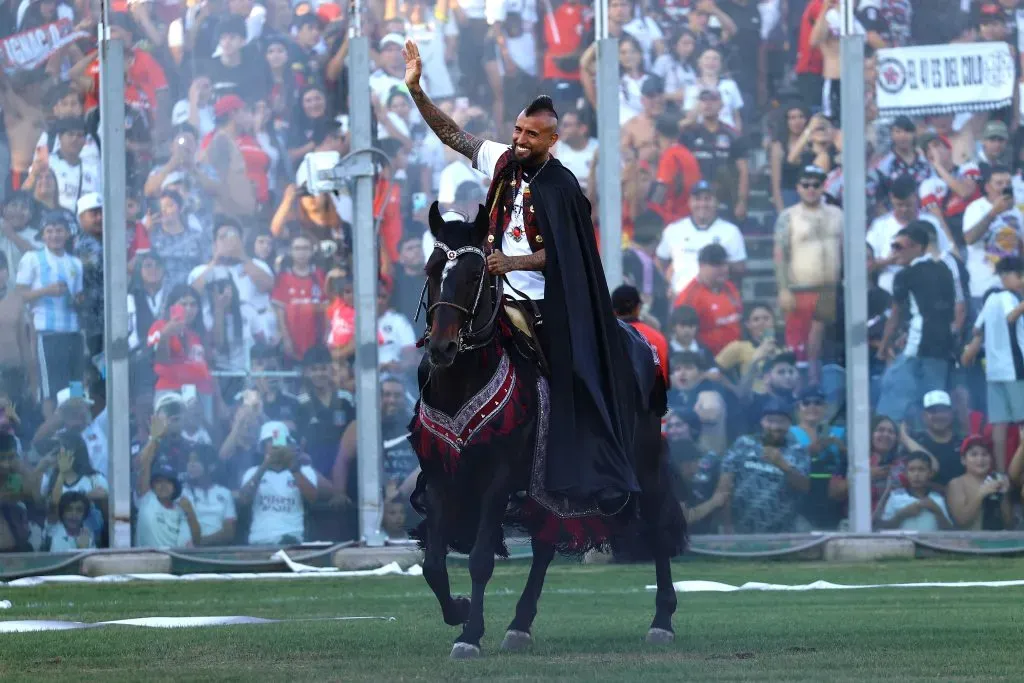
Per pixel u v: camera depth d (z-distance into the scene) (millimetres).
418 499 24359
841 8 53875
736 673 19906
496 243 24406
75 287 50875
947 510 54125
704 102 54062
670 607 26281
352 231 52250
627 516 25594
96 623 30609
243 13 52125
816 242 54094
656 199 53844
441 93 53094
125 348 50281
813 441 53875
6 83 50719
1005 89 54625
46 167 50781
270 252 52125
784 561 52844
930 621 29016
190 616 32625
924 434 54219
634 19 53750
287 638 25953
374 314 51531
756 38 54188
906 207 54375
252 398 51719
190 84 51781
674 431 53250
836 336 54188
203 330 51531
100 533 50594
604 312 24547
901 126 54438
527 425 23453
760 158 54188
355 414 52312
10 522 49719
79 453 50531
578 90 53656
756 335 53938
